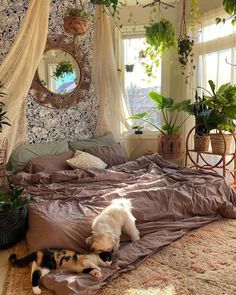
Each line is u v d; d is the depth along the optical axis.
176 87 4.41
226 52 3.60
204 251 2.00
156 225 2.24
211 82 3.38
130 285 1.64
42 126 3.58
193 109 3.52
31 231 1.98
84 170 3.01
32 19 2.73
